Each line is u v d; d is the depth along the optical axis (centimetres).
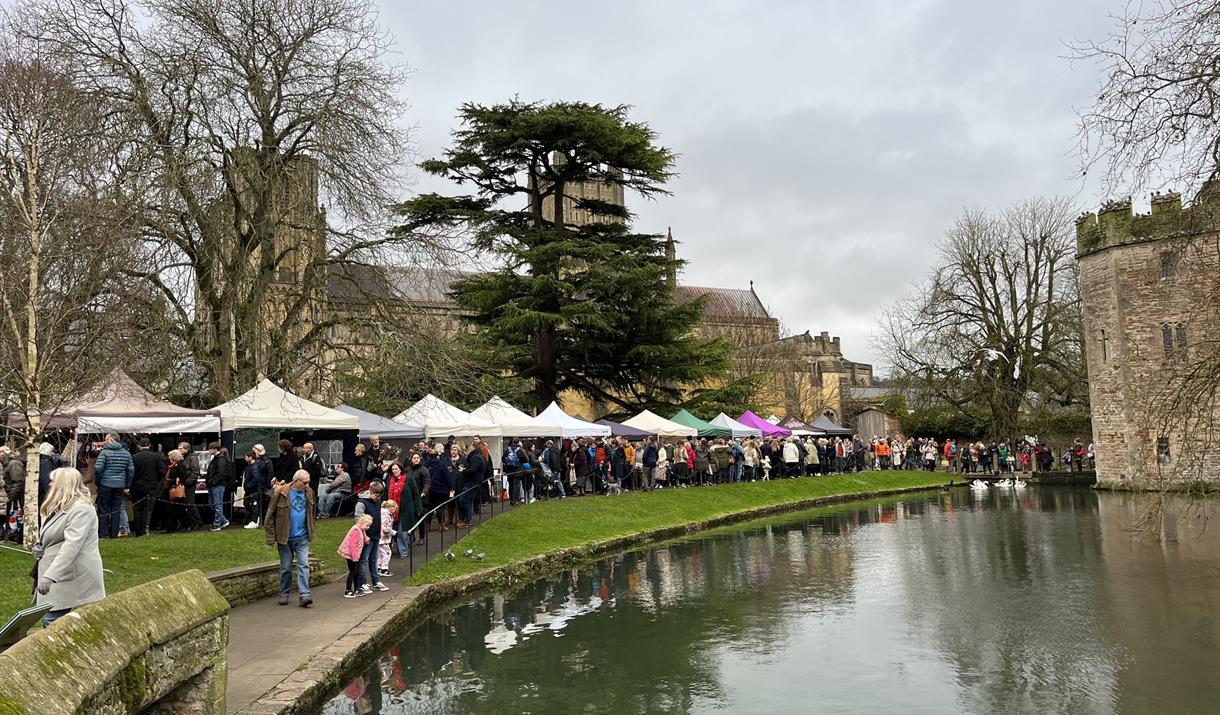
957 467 5147
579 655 1103
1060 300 4800
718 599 1472
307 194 2311
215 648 645
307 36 2252
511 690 945
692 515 2655
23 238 1462
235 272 2262
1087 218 4138
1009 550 2011
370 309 2459
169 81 2102
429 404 2527
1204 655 1078
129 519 1689
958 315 4950
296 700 788
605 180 3644
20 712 374
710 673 1020
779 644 1163
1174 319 3769
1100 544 2075
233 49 2200
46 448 1473
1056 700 916
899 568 1789
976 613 1341
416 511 1697
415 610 1288
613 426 3244
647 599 1474
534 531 2056
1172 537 2170
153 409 1822
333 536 1767
